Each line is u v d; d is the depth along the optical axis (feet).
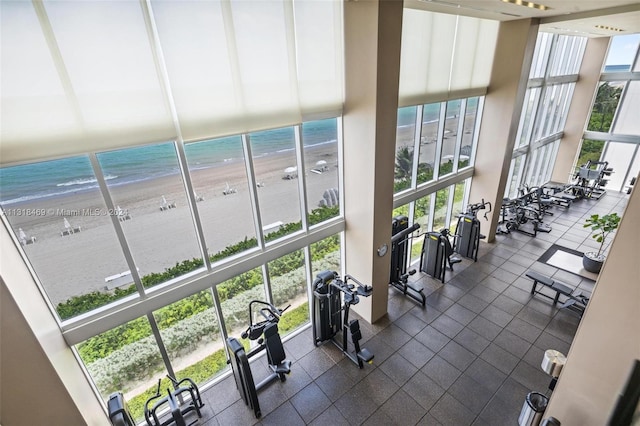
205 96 9.87
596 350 8.00
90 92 8.05
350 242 15.83
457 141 20.83
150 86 8.89
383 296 16.37
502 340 15.08
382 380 13.32
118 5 7.95
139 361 11.34
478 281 19.53
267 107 11.32
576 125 32.81
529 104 25.99
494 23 18.43
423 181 19.56
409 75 15.12
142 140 9.12
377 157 13.07
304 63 11.99
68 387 7.78
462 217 21.54
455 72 17.51
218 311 12.80
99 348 10.32
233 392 13.12
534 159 31.45
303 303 16.08
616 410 6.80
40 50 7.25
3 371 6.73
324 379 13.51
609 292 7.52
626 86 29.73
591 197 31.60
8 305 6.49
